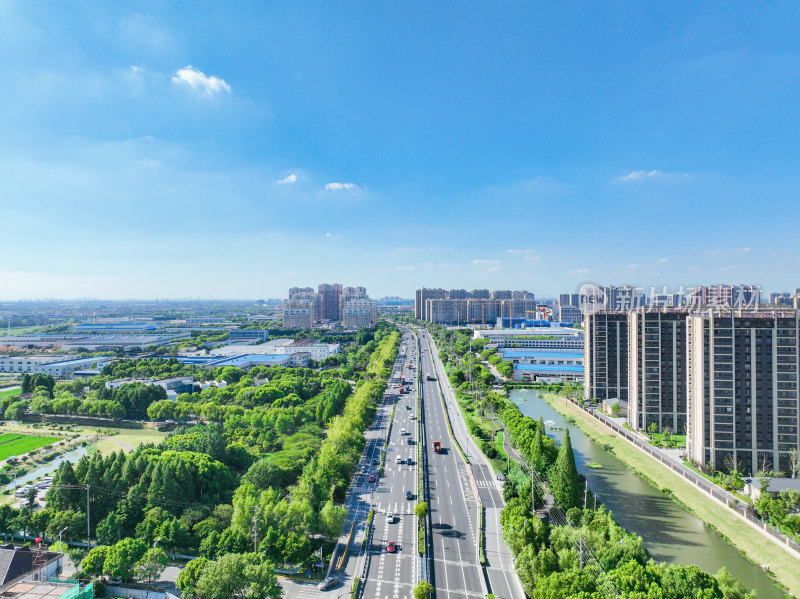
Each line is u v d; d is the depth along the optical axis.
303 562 126.50
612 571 108.12
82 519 142.25
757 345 199.12
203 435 198.50
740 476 184.75
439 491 181.38
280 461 187.62
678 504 176.75
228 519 142.62
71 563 130.25
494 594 118.12
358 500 173.00
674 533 155.62
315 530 139.12
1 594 103.12
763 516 156.12
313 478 156.50
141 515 145.62
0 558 116.56
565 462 156.38
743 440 199.38
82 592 106.62
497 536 147.12
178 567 128.75
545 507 167.38
